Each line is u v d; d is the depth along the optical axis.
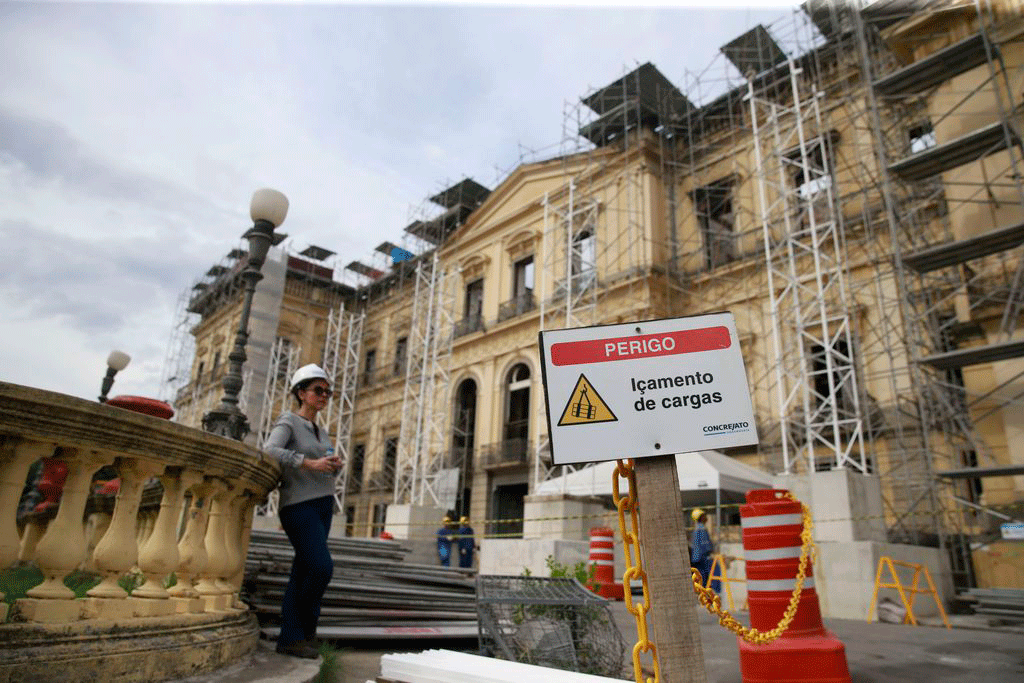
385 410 30.20
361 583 5.79
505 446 22.42
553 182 24.53
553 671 2.42
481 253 26.88
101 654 2.52
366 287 33.97
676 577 1.83
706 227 20.06
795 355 16.34
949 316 13.35
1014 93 11.45
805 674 3.36
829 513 9.12
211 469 3.27
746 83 19.09
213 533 3.52
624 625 6.21
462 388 26.22
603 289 20.36
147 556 3.01
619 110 21.84
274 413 30.95
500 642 3.92
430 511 15.53
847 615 7.84
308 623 3.78
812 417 13.51
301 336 34.12
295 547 3.79
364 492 29.27
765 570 3.70
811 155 17.77
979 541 11.14
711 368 2.01
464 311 27.25
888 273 15.00
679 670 1.75
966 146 11.11
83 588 3.86
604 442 1.92
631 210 20.70
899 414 12.95
